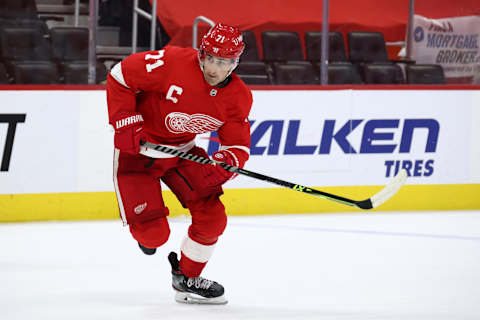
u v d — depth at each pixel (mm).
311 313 12148
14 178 19844
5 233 18531
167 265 15531
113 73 11312
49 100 19844
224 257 16344
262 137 21562
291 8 27359
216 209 12234
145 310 12141
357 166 22469
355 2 28047
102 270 14984
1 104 19469
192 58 11172
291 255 16672
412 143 22906
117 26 24672
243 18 26797
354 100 22234
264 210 21875
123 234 18656
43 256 16141
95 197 20547
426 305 12758
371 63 26250
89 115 20234
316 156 22094
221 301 12602
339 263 15969
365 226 20422
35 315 11711
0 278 14156
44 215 20219
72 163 20250
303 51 27578
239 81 11430
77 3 24719
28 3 23312
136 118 11414
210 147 21156
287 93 21625
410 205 23125
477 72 26641
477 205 23688
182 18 25953
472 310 12477
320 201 22359
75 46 23344
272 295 13258
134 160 12055
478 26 26500
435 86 22922
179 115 11570
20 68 22156
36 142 19875
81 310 12062
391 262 16156
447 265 15953
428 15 27391
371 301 12953
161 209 11938
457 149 23344
